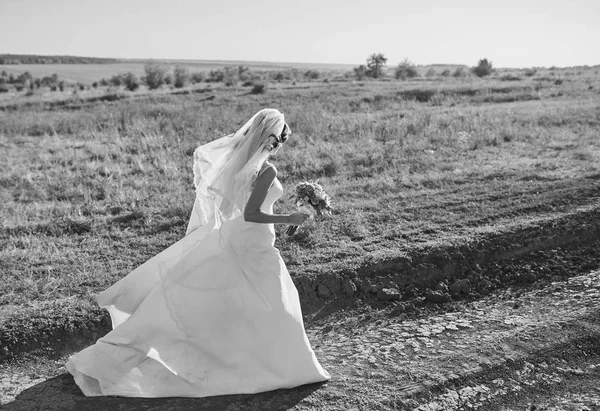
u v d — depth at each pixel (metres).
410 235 7.16
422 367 4.52
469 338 5.01
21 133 15.95
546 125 15.14
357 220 7.66
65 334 5.04
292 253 6.56
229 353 4.05
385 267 6.24
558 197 8.49
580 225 7.29
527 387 4.32
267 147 3.90
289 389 4.16
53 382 4.38
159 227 7.71
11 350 4.83
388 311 5.66
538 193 8.79
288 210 8.39
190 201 8.70
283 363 4.09
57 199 9.27
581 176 9.66
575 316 5.32
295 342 4.11
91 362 4.08
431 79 40.50
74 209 8.58
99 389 4.12
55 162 11.73
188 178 10.24
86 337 5.09
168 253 4.31
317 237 7.06
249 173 3.86
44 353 4.87
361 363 4.61
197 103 23.03
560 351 4.75
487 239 6.84
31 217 8.24
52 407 3.98
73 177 10.20
